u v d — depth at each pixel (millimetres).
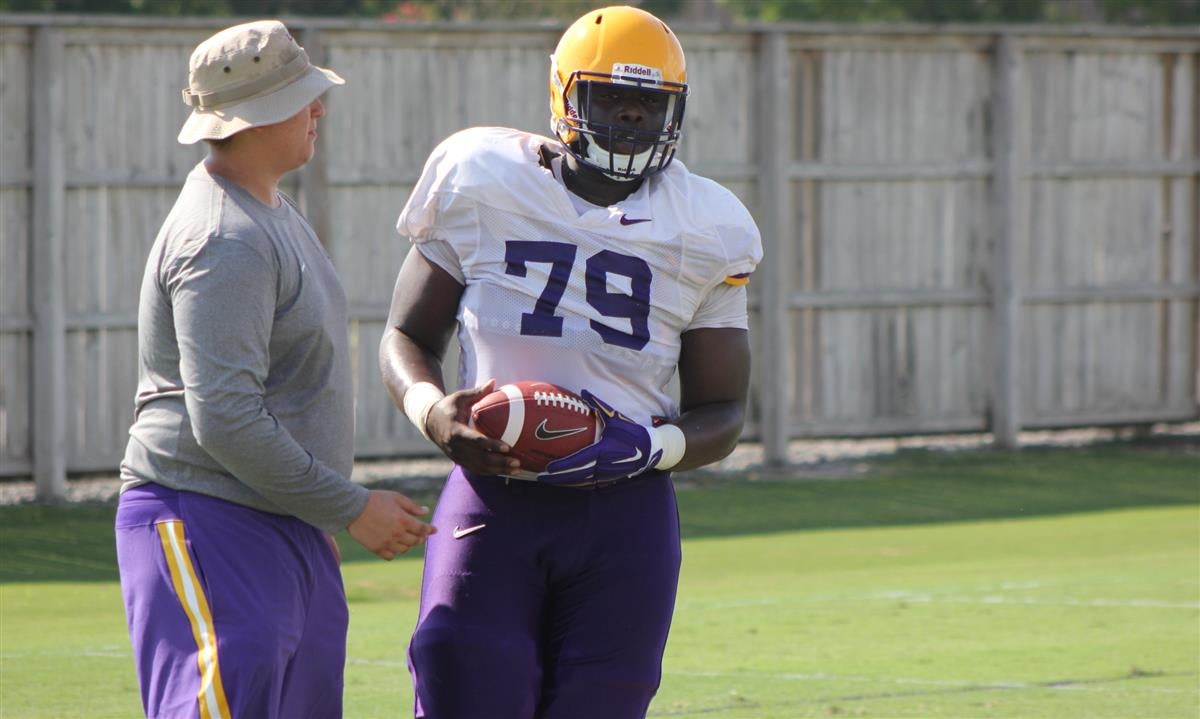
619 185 14406
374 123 46375
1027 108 52875
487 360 14156
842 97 50938
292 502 13984
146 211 44562
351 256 46469
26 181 43031
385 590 32750
